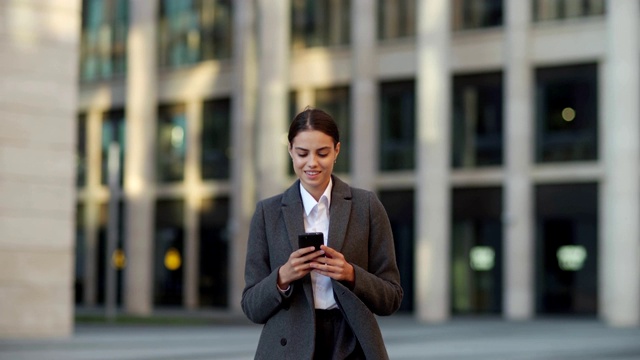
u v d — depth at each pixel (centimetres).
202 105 4669
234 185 4447
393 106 4131
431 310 3875
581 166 3778
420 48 3962
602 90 3747
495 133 3950
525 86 3853
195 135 4672
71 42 2539
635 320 3584
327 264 523
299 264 523
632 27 3638
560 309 3888
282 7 4316
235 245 4403
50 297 2481
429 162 3931
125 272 4756
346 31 4241
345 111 4241
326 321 547
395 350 2216
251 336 2655
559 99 3844
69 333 2509
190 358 1920
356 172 4128
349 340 543
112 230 3769
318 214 554
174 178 4753
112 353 2003
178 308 4734
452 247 4062
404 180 4088
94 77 5056
